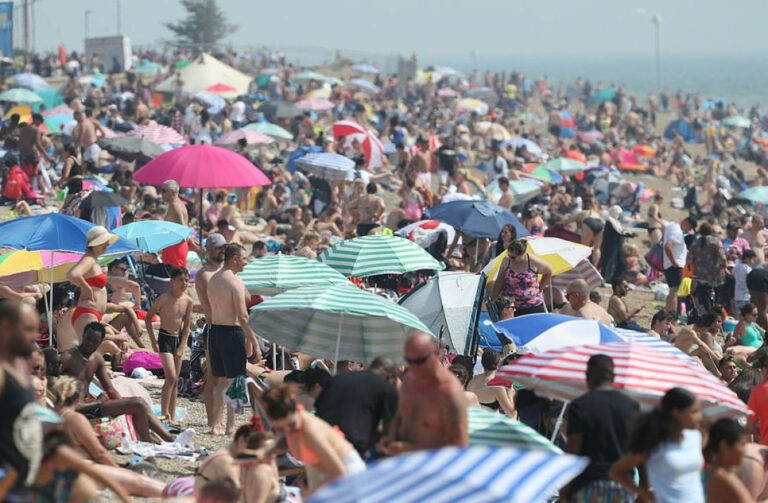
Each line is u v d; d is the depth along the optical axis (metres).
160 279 59.94
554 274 63.88
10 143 100.75
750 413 34.44
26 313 23.84
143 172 71.00
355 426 30.80
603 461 29.17
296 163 97.06
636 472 33.19
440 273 51.59
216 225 85.19
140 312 57.59
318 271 48.94
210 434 43.91
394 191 126.44
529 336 42.25
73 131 105.56
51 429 26.00
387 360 33.41
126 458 39.44
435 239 74.19
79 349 40.88
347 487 21.25
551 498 33.94
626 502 29.09
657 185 171.62
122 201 69.38
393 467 21.78
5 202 90.50
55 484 25.98
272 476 31.31
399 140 155.50
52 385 38.41
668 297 77.00
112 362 51.25
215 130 136.00
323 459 28.09
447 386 27.78
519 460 22.20
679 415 27.97
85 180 81.88
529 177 117.50
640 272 91.12
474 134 184.12
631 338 42.12
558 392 35.44
